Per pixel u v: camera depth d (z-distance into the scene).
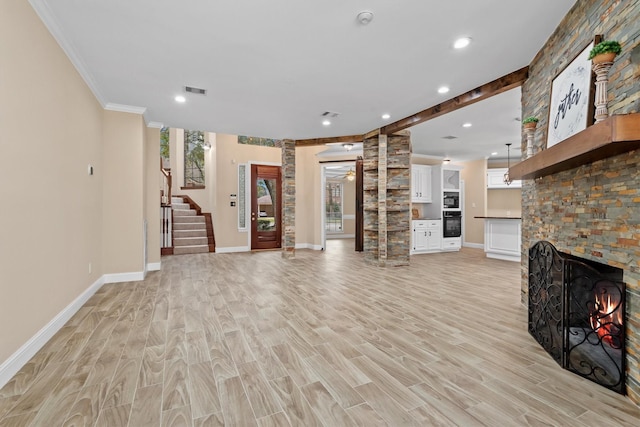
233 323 2.78
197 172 10.23
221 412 1.56
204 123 5.09
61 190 2.69
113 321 2.82
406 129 5.52
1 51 1.83
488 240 6.78
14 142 1.97
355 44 2.71
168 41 2.65
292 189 6.50
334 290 3.93
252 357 2.14
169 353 2.20
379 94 3.85
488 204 9.05
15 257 1.98
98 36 2.57
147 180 5.14
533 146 2.90
